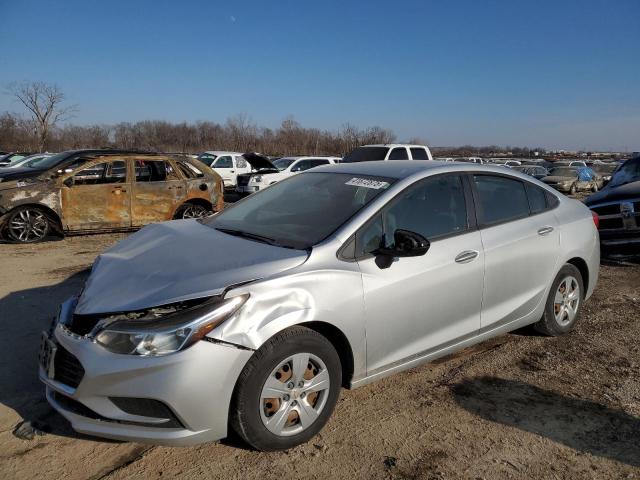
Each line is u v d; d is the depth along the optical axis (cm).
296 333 283
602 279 698
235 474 270
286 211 371
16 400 337
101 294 283
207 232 360
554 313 459
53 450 285
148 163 1002
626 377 397
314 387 295
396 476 273
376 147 1501
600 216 769
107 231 989
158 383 250
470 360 420
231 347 260
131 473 269
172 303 261
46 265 721
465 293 366
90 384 253
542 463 289
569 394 368
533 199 443
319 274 293
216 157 2278
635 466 289
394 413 336
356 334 308
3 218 877
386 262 322
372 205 336
